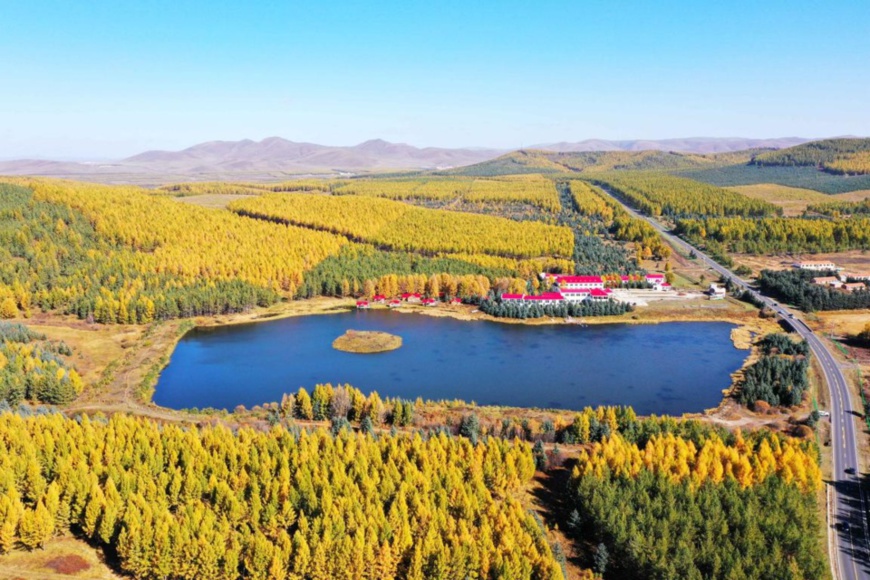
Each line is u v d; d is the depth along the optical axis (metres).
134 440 129.25
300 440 132.62
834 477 134.25
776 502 115.12
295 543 102.50
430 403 174.75
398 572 104.62
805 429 152.12
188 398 186.12
